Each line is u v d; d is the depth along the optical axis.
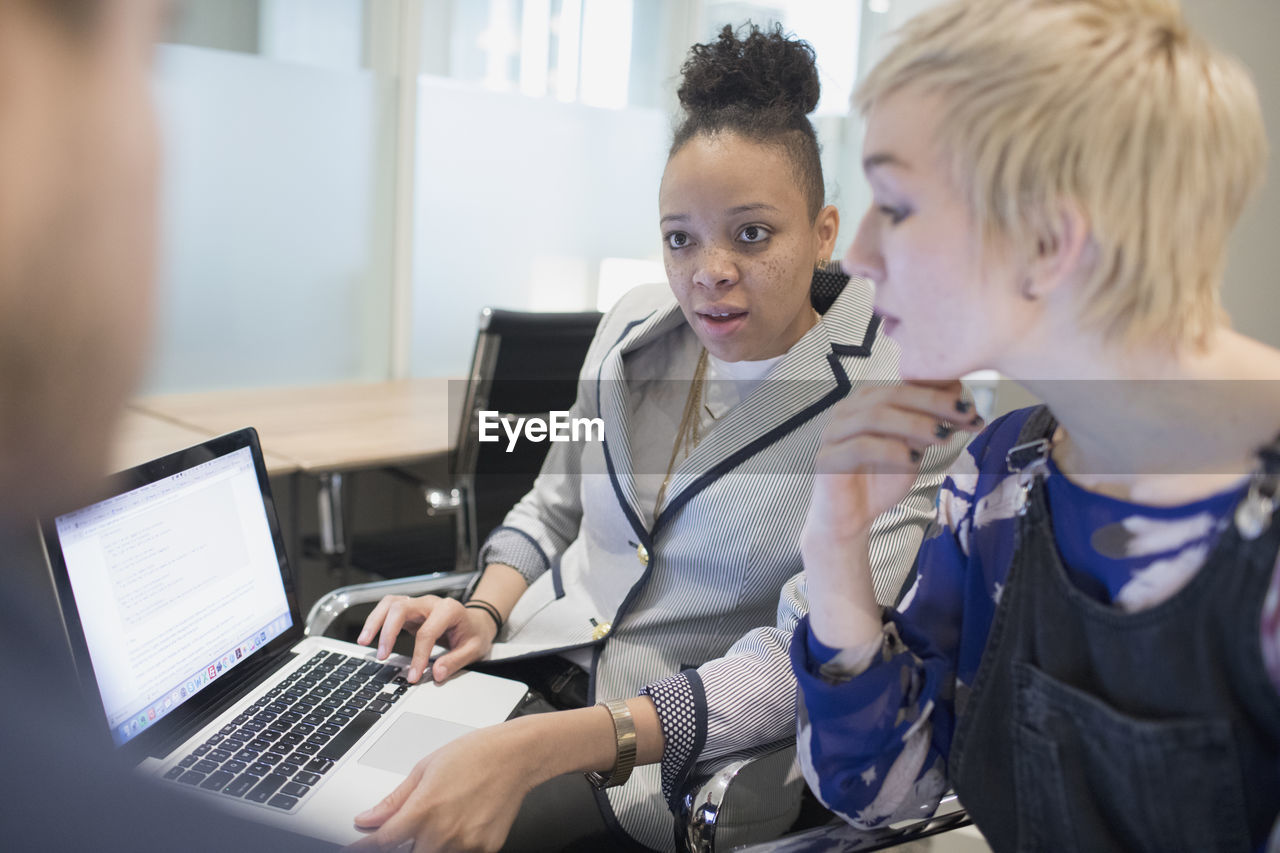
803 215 1.03
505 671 1.21
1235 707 0.52
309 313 2.90
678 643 1.12
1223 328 0.56
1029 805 0.63
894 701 0.76
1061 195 0.51
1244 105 0.52
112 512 0.79
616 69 3.43
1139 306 0.52
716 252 1.02
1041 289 0.53
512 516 1.42
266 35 2.65
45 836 0.26
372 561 2.15
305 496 2.75
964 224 0.53
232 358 2.73
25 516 0.18
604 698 1.11
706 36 3.57
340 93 2.84
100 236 0.17
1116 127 0.49
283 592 1.07
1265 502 0.50
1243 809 0.53
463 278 3.22
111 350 0.18
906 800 0.79
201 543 0.92
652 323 1.22
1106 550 0.58
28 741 0.26
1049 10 0.51
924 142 0.53
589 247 3.51
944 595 0.81
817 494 0.75
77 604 0.73
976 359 0.57
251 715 0.91
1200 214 0.51
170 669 0.85
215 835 0.27
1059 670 0.61
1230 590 0.51
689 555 1.11
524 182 3.29
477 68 3.10
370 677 1.03
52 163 0.16
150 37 0.17
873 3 3.56
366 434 2.20
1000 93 0.51
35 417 0.17
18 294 0.16
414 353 3.17
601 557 1.24
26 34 0.16
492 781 0.78
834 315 1.14
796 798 0.93
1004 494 0.73
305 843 0.28
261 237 2.74
